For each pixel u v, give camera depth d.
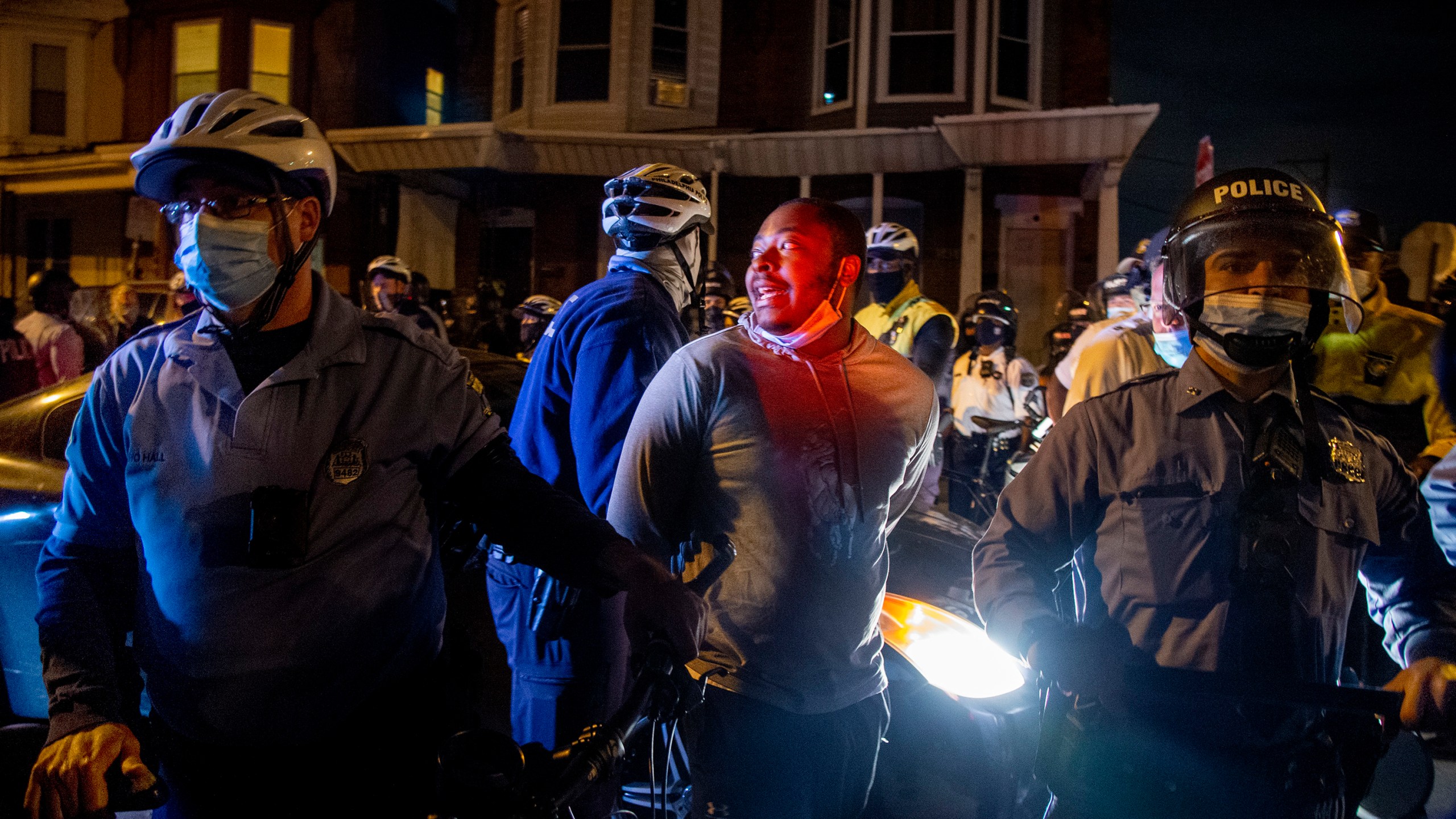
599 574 1.64
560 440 2.85
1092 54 13.66
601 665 2.76
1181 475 1.78
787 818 2.12
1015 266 13.50
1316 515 1.74
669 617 1.55
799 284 2.12
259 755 1.57
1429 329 4.11
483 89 17.06
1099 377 3.75
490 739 1.23
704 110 14.95
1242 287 1.77
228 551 1.53
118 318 9.26
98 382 1.62
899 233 5.32
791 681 2.10
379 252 15.75
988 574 1.89
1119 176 12.38
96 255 17.66
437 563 1.79
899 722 2.84
